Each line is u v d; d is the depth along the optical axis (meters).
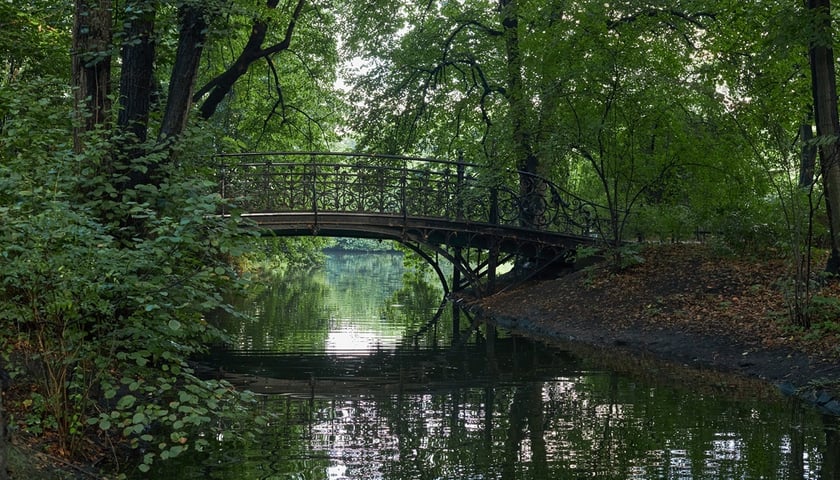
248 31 17.50
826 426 7.76
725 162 16.23
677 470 6.35
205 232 6.46
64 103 7.84
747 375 10.49
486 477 6.19
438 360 12.22
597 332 14.22
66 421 5.99
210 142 9.40
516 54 19.42
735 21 14.45
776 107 12.59
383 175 17.95
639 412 8.46
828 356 9.88
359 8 22.31
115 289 5.76
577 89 15.82
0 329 6.01
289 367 11.55
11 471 4.91
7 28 11.05
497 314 17.75
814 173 12.22
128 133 7.13
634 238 20.48
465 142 24.14
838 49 13.91
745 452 6.84
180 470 6.23
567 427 7.85
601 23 15.10
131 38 7.94
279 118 22.73
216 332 6.43
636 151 16.88
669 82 15.06
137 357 5.79
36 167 6.24
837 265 12.91
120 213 6.37
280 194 16.75
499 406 8.88
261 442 7.23
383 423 8.08
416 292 26.69
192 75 8.98
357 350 13.22
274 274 36.22
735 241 16.39
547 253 20.12
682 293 14.73
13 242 5.39
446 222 18.42
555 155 17.47
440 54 22.25
